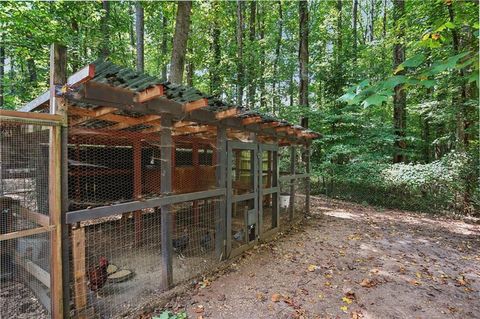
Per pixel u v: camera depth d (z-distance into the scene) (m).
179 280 3.78
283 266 4.47
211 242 5.06
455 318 3.11
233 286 3.78
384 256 4.96
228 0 16.14
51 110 2.66
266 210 7.55
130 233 5.43
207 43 15.39
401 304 3.38
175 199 3.72
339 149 10.53
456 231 6.66
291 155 7.33
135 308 3.11
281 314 3.13
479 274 4.27
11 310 2.91
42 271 2.82
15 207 3.01
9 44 7.85
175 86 3.38
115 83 2.90
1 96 8.76
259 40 15.28
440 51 4.79
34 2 7.80
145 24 15.52
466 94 8.30
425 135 12.98
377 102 1.48
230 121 4.71
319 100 12.95
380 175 9.66
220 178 4.54
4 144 2.70
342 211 8.86
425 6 6.90
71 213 2.68
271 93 14.88
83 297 2.87
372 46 11.51
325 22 13.95
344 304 3.36
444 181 8.38
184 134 6.09
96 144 5.58
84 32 9.28
